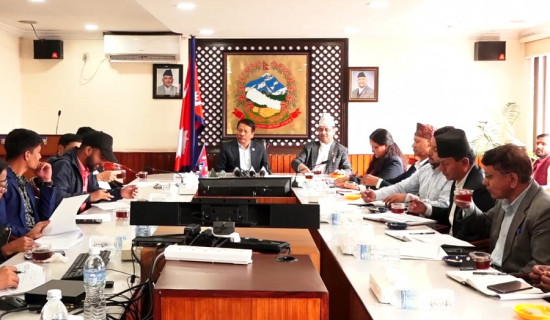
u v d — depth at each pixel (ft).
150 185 17.70
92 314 5.72
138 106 26.61
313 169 22.18
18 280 6.59
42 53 26.00
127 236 9.54
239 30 23.86
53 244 8.74
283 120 26.37
